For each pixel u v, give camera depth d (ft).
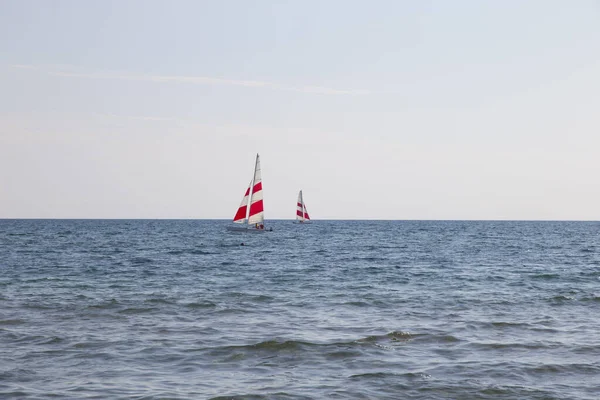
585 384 64.54
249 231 451.94
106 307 114.83
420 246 377.30
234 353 78.28
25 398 58.75
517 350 80.28
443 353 78.69
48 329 92.99
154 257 265.54
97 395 59.98
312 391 61.82
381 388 62.95
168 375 67.92
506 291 144.87
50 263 226.58
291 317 105.81
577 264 236.43
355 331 92.79
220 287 151.12
